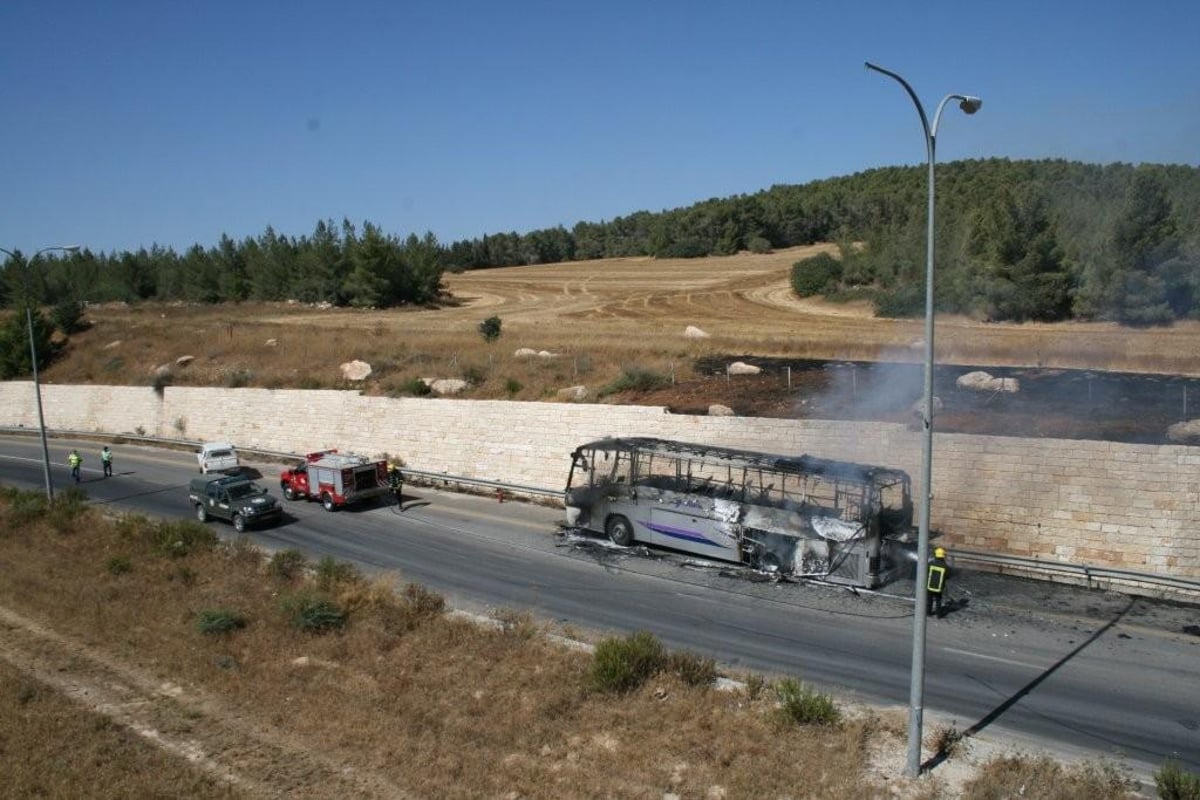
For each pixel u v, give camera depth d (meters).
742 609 20.17
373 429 39.78
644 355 40.78
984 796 11.38
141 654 17.41
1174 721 14.28
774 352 40.75
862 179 168.75
